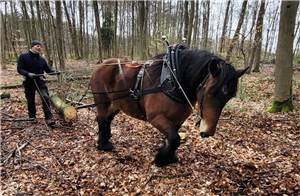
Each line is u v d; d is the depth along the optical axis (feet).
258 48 57.47
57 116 25.34
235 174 15.57
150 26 77.41
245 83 43.50
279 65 26.78
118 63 17.01
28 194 14.30
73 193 14.33
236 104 30.63
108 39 85.97
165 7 87.35
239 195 13.71
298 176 15.21
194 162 16.87
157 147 19.04
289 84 26.94
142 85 15.03
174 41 53.06
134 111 16.28
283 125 23.48
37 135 21.40
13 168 16.72
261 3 47.73
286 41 26.00
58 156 18.06
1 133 21.67
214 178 15.20
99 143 18.80
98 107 18.56
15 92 35.70
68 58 87.10
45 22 48.96
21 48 81.56
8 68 62.18
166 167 16.21
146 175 15.55
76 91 32.55
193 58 13.56
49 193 14.37
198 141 19.93
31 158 17.85
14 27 84.23
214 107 12.30
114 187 14.73
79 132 22.00
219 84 12.15
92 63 69.56
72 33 85.97
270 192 13.93
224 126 23.29
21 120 24.30
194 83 13.32
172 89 13.82
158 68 14.70
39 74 22.85
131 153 18.21
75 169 16.51
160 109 14.26
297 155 18.02
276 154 18.13
